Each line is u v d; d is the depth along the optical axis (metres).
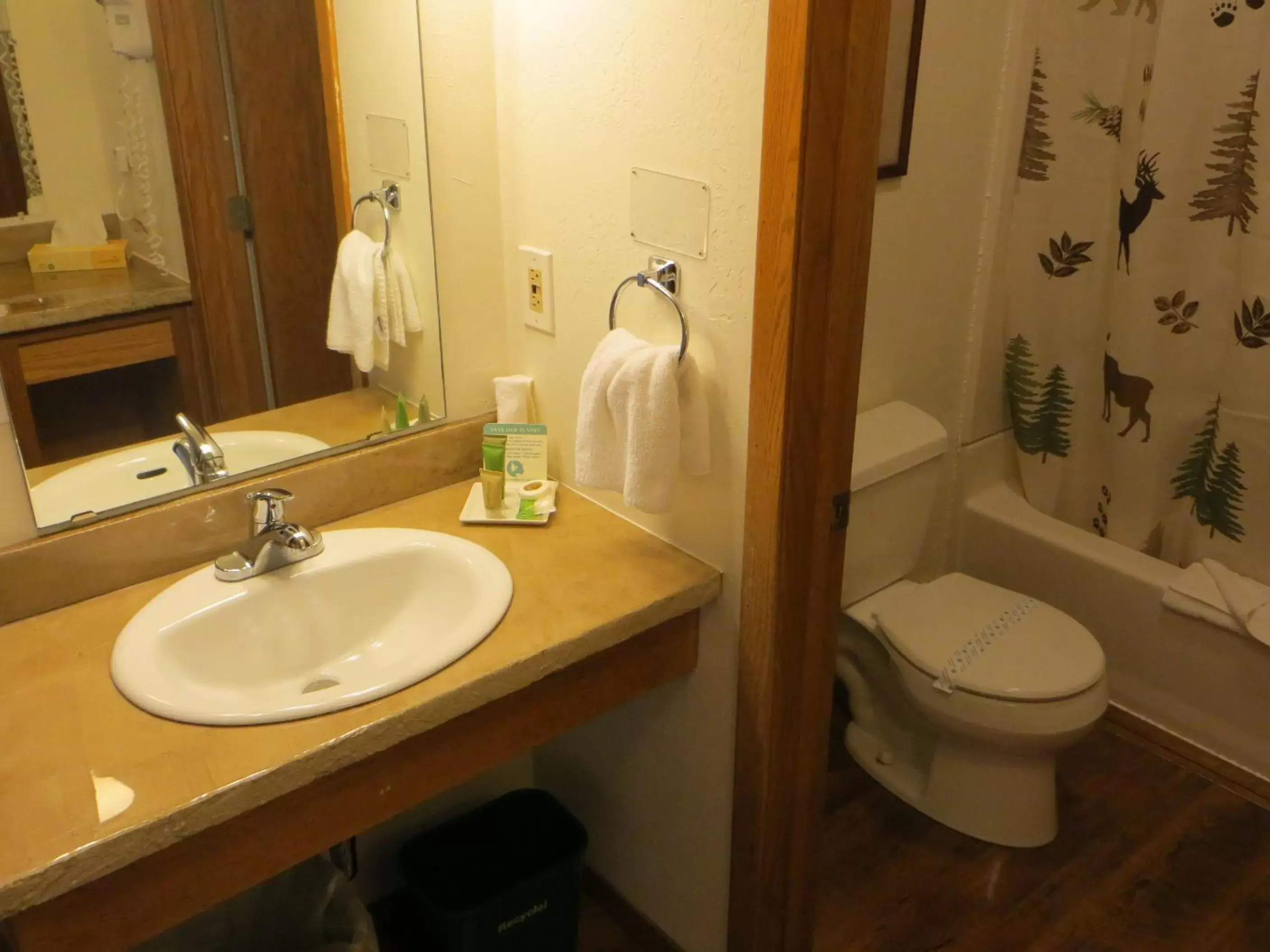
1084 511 2.60
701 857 1.72
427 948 1.79
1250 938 1.94
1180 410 2.35
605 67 1.38
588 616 1.38
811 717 1.55
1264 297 2.12
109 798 1.06
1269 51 2.00
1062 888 2.05
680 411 1.39
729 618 1.50
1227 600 2.26
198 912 1.17
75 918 1.07
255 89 1.39
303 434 1.57
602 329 1.54
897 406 2.34
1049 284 2.42
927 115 2.12
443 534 1.55
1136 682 2.47
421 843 1.87
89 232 1.33
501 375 1.75
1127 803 2.26
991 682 2.02
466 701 1.25
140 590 1.42
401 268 1.58
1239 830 2.19
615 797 1.89
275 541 1.44
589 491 1.68
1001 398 2.62
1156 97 2.15
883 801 2.29
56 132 1.28
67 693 1.21
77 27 1.26
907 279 2.25
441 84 1.53
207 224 1.40
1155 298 2.28
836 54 1.14
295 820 1.21
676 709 1.66
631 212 1.42
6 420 1.29
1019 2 2.19
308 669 1.47
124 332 1.37
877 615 2.24
